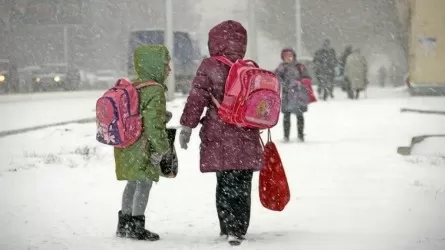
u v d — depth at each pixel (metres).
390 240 15.21
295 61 37.47
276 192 16.17
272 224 17.41
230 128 15.47
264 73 15.32
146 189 15.80
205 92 15.36
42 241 15.55
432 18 72.44
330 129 43.59
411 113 53.34
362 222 17.50
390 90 92.19
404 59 120.50
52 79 103.75
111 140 15.45
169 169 15.92
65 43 136.50
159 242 15.36
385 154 31.34
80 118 49.16
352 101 68.62
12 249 14.84
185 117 15.36
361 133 41.06
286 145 35.53
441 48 72.62
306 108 37.25
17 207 19.53
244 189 15.67
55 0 135.25
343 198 20.78
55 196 21.20
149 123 15.43
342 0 125.75
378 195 21.28
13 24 134.50
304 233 16.20
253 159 15.49
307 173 25.94
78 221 17.77
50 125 42.81
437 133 39.94
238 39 15.76
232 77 15.23
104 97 15.53
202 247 14.76
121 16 137.88
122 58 137.00
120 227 15.91
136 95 15.54
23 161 28.45
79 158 28.95
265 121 15.33
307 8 129.25
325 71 73.06
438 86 73.25
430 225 17.03
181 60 80.38
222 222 15.60
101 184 23.28
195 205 19.83
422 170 26.61
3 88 99.56
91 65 137.50
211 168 15.41
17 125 43.94
